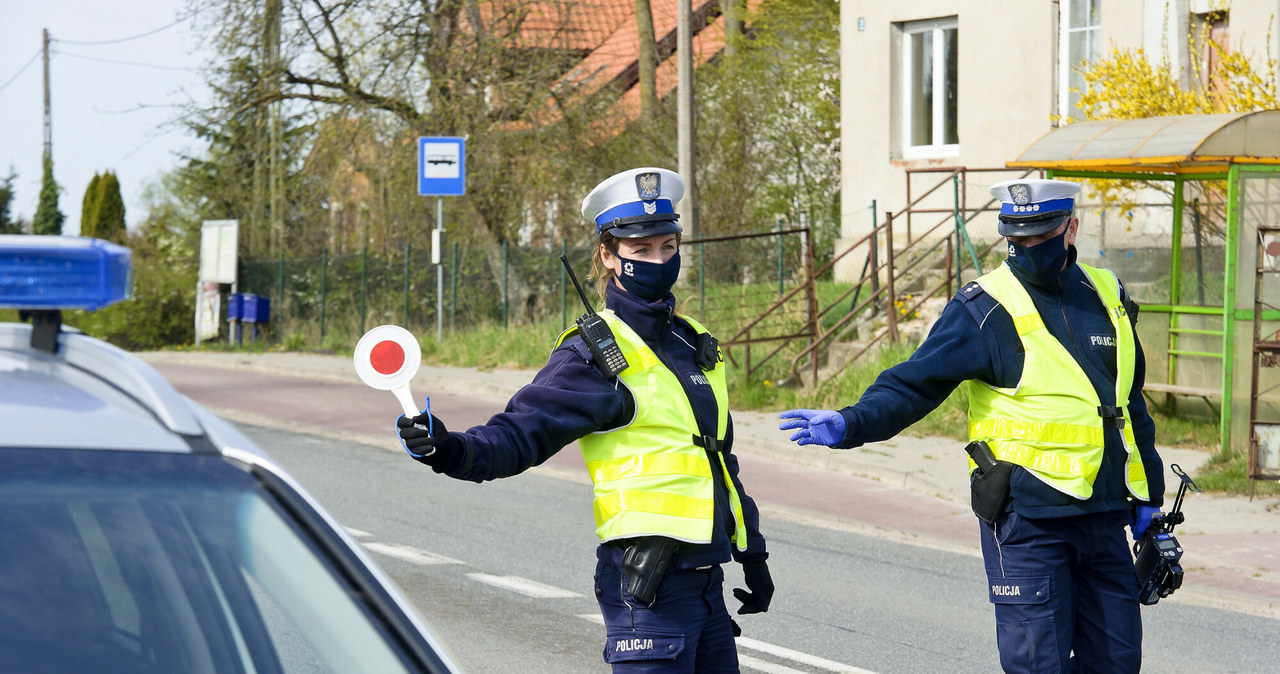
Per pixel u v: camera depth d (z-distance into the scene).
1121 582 6.14
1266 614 10.09
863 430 5.96
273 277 37.88
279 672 2.72
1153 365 17.22
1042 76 24.73
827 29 37.03
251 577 2.77
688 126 27.02
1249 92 19.28
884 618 9.71
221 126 34.53
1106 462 6.06
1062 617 6.03
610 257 5.16
